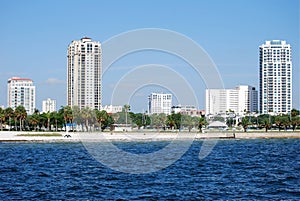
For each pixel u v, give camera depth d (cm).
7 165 11425
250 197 6388
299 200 6172
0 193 6725
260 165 11306
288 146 19938
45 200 6175
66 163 11919
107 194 6656
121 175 9012
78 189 7119
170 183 7806
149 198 6312
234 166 11012
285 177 8650
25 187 7325
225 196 6462
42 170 10100
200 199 6234
